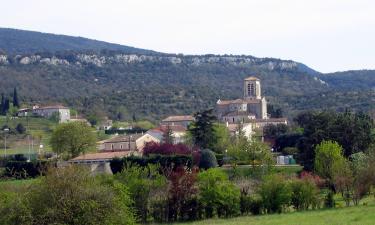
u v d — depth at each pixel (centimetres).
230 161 14288
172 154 14275
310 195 8262
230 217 7938
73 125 16638
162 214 7994
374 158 8950
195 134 16750
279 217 7300
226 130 19088
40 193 5059
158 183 8069
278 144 19012
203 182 8231
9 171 13138
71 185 5078
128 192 7294
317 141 12925
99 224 5016
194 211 8075
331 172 9288
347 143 13138
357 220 6206
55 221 4938
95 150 17025
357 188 8431
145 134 19088
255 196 8494
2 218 5012
